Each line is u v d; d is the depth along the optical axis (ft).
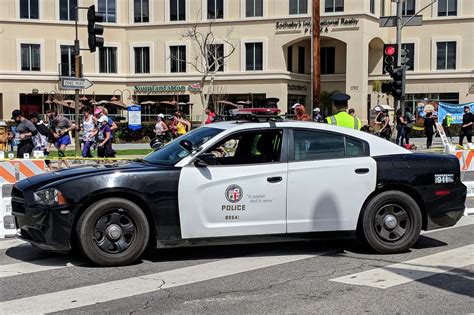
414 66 148.15
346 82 142.92
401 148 24.99
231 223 22.89
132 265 22.76
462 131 87.56
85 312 17.38
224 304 17.99
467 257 23.82
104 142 56.39
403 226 24.38
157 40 151.64
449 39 144.46
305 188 23.39
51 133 62.03
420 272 21.52
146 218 22.49
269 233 23.22
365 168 23.85
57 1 146.41
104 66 151.64
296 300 18.31
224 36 148.36
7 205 28.89
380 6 148.66
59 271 21.98
